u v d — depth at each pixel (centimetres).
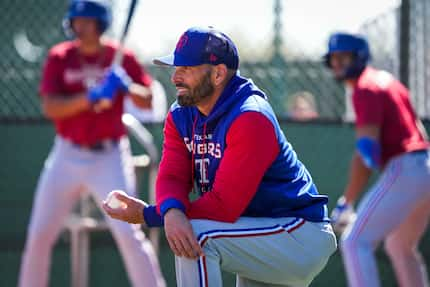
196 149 1284
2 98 2417
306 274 1303
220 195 1228
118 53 2022
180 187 1279
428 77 2345
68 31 2108
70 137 2025
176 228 1216
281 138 1271
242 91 1254
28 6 2442
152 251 2022
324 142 2308
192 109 1298
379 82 1970
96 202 2158
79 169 2022
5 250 2330
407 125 1967
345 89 2381
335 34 2020
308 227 1284
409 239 2011
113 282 2302
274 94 2367
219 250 1236
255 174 1220
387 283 2328
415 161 1939
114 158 2038
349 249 1931
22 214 2330
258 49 2397
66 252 2312
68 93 2058
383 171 1991
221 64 1241
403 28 2275
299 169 1309
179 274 1238
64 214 2053
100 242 2306
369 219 1927
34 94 2414
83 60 2066
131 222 1287
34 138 2333
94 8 2027
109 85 1980
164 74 2412
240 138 1214
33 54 2433
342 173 2309
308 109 2384
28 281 2044
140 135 2172
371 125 1927
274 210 1277
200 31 1243
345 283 2320
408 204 1934
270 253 1257
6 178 2333
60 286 2316
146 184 2275
